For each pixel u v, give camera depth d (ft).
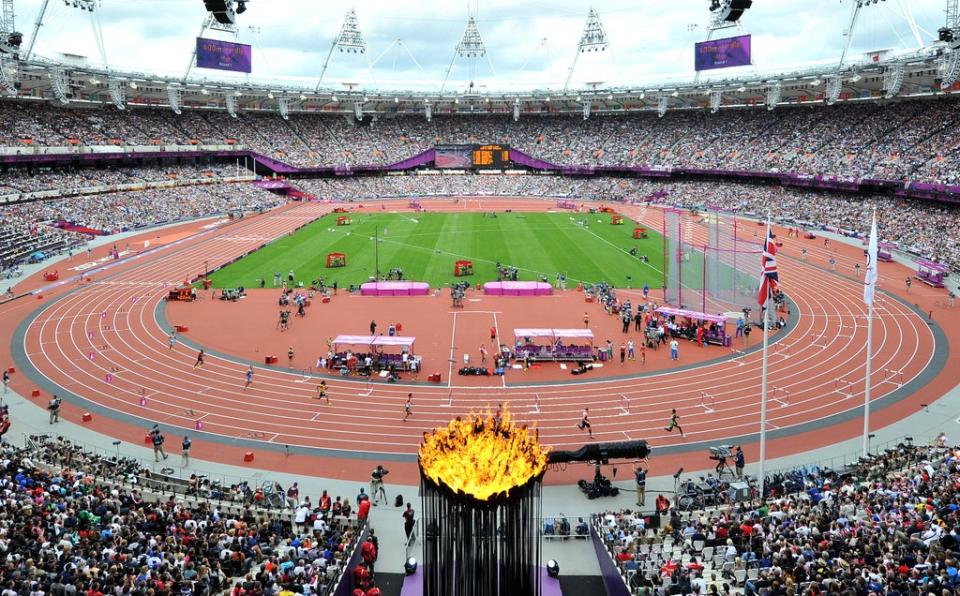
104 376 174.60
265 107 590.14
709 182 501.97
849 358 185.06
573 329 205.16
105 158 425.69
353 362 177.47
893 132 407.44
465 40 608.19
